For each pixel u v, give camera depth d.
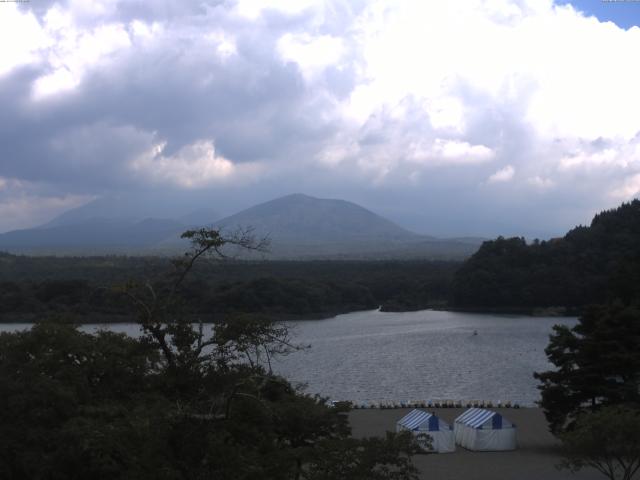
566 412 50.38
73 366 31.16
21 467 26.05
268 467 21.95
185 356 23.66
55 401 27.94
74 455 25.31
